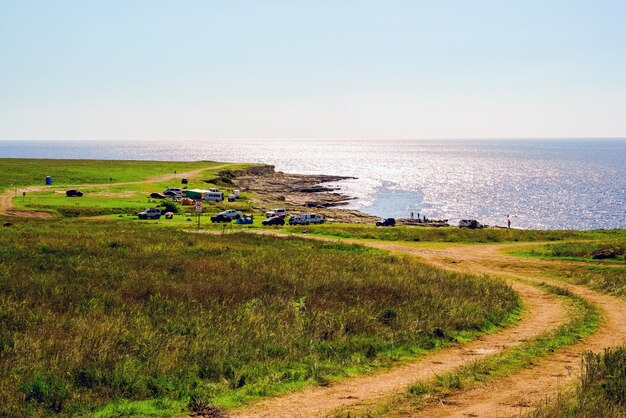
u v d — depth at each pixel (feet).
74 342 50.21
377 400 40.98
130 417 37.04
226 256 111.34
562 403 37.17
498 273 118.62
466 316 69.51
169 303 69.10
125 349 50.19
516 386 44.24
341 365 49.80
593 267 118.83
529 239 178.70
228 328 58.44
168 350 50.49
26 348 48.37
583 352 55.06
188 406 39.32
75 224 184.24
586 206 408.67
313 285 84.48
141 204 279.28
